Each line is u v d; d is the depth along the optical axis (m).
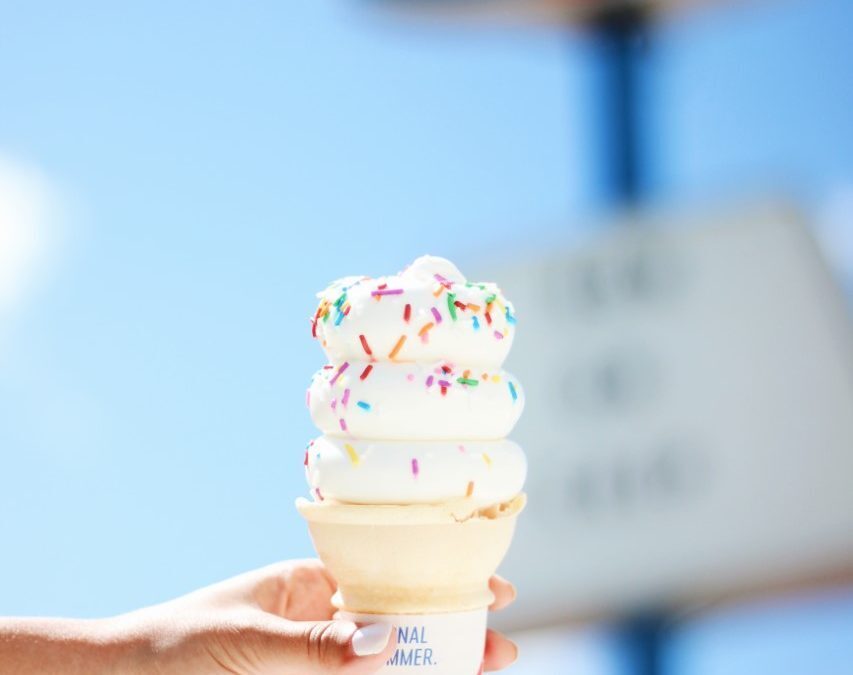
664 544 1.88
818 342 1.86
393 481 0.56
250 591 0.62
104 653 0.58
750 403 1.87
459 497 0.56
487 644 0.63
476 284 0.59
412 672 0.57
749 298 1.91
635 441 1.93
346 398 0.57
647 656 1.87
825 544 1.76
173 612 0.60
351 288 0.58
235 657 0.57
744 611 1.83
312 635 0.56
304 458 0.59
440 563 0.57
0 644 0.58
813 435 1.82
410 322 0.57
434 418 0.56
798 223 1.92
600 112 2.61
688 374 1.91
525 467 0.59
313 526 0.58
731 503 1.84
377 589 0.57
